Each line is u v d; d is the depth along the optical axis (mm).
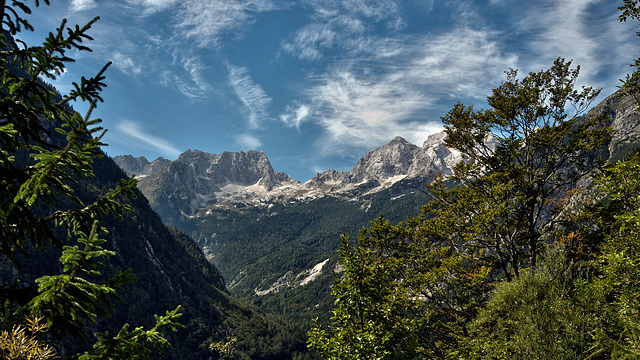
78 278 4961
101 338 5094
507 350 9492
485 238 21312
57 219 5312
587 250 16797
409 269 22562
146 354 5195
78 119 5285
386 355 10805
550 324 9109
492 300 12312
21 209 4867
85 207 5539
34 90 5176
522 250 21281
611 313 8148
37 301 4324
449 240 23797
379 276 12250
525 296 10602
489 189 21812
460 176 23031
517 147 21469
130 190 5895
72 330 4871
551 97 20719
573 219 18703
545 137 20141
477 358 10516
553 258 11711
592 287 9242
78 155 5090
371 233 23406
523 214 21312
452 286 20156
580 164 20453
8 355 3912
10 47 5438
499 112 21609
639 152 14719
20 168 5148
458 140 23156
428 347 18266
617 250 9445
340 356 11141
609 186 11203
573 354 8273
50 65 5246
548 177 20641
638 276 8484
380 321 11766
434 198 24312
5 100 4859
